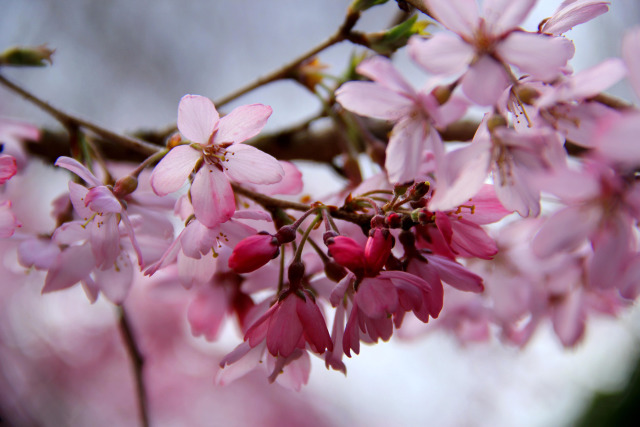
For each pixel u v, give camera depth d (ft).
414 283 0.83
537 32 0.88
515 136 0.81
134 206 0.93
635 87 0.78
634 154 0.76
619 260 0.83
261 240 0.84
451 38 0.83
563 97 0.81
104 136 0.95
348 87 0.85
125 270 0.94
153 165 0.95
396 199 0.86
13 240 0.94
